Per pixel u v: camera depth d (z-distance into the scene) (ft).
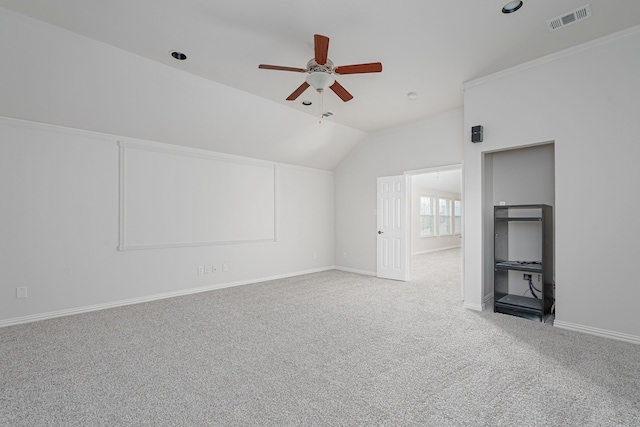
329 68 9.36
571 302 10.00
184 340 9.30
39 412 5.83
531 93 10.82
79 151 12.28
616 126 9.21
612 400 6.20
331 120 17.04
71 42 9.53
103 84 11.12
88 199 12.47
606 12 8.14
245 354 8.35
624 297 9.07
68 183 12.02
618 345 8.79
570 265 9.99
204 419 5.64
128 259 13.44
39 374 7.25
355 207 20.81
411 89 13.05
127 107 12.25
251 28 8.91
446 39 9.43
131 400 6.23
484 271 12.63
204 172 15.93
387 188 18.67
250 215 17.76
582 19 8.46
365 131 19.31
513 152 13.09
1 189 10.75
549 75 10.44
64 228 11.93
